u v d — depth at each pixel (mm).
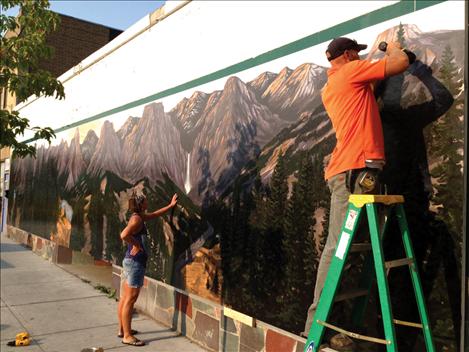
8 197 15750
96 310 6938
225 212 5125
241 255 4852
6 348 5316
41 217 12047
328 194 3928
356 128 3020
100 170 8609
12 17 6258
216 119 5391
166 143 6406
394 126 3439
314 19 4156
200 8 5809
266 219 4559
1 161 17266
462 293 2967
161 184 6473
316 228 4020
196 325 5523
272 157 4535
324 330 2947
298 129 4258
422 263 3229
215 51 5488
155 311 6438
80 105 9867
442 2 3188
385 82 3516
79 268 9828
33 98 13664
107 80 8547
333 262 2936
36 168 12719
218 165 5297
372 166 2957
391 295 3404
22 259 11430
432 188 3189
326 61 4023
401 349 3344
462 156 3029
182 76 6137
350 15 3820
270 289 4453
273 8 4629
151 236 6605
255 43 4852
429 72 3234
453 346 3037
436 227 3158
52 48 6367
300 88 4273
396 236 3367
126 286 5574
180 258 5910
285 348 4207
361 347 3523
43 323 6281
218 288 5164
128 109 7652
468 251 2977
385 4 3551
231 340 4914
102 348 5312
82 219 9320
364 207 2867
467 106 3008
